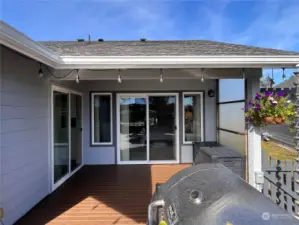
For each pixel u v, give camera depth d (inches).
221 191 75.0
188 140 250.2
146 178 195.9
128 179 193.8
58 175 179.5
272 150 330.0
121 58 132.1
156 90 247.3
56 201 148.6
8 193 114.6
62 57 130.6
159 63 133.0
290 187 127.1
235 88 189.5
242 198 70.3
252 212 64.2
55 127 174.1
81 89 234.8
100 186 176.9
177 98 247.9
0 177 108.4
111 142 246.8
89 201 148.5
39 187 147.5
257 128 141.6
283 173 129.9
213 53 141.1
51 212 132.7
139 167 233.1
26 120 132.4
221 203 68.7
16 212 121.4
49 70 154.9
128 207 139.4
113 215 129.0
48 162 161.0
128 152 250.2
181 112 247.8
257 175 137.0
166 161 249.4
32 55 105.3
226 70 158.2
